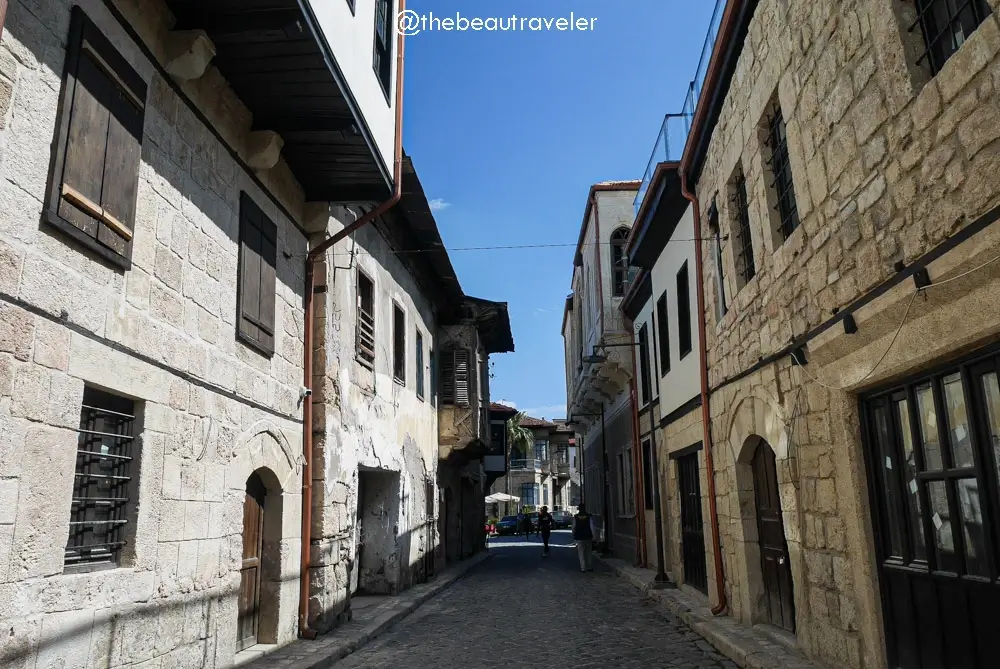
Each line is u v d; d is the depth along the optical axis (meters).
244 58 6.27
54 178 4.24
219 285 6.52
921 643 4.95
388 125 8.81
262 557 7.74
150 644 5.18
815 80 5.93
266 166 7.39
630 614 10.62
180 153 5.91
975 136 3.85
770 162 7.42
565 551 27.59
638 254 14.25
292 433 8.20
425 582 14.48
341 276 9.87
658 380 14.33
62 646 4.25
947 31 4.34
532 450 60.69
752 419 8.07
